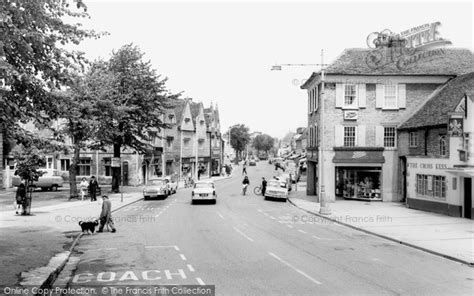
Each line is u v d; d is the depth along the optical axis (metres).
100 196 40.66
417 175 31.66
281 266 14.34
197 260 15.17
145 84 43.75
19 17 10.63
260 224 24.56
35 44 11.20
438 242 19.08
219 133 95.56
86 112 33.91
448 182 28.03
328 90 37.06
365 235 21.58
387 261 15.55
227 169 86.75
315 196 42.47
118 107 37.78
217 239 19.48
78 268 14.05
